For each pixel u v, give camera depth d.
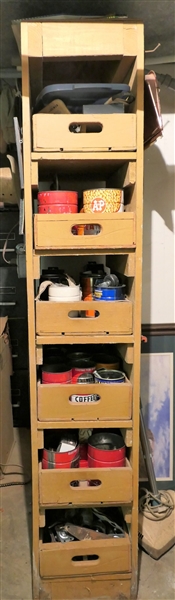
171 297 1.70
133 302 1.15
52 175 1.43
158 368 1.72
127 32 1.05
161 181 1.63
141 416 1.58
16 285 2.01
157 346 1.71
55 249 1.10
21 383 2.10
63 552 1.23
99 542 1.25
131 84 1.13
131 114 1.07
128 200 1.21
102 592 1.27
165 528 1.52
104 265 1.65
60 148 1.06
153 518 1.56
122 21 1.06
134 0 1.21
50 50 1.04
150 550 1.45
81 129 1.12
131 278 1.19
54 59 1.08
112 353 1.48
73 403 1.18
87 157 1.08
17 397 2.11
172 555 1.46
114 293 1.17
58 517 1.41
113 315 1.14
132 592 1.28
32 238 1.10
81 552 1.24
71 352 1.43
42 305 1.12
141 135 1.08
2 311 2.03
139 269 1.13
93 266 1.48
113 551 1.25
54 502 1.21
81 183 1.60
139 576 1.36
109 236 1.11
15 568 1.38
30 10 1.27
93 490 1.21
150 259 1.67
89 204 1.13
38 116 1.05
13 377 2.09
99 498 1.21
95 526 1.36
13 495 1.73
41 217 1.08
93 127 1.16
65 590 1.26
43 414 1.17
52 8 1.26
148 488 1.72
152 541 1.46
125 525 1.35
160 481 1.78
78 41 1.04
